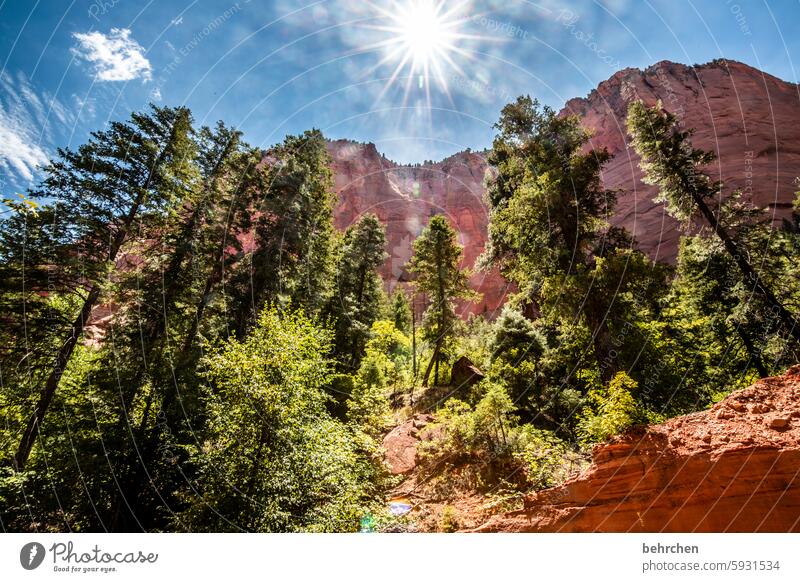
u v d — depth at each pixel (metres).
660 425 5.39
